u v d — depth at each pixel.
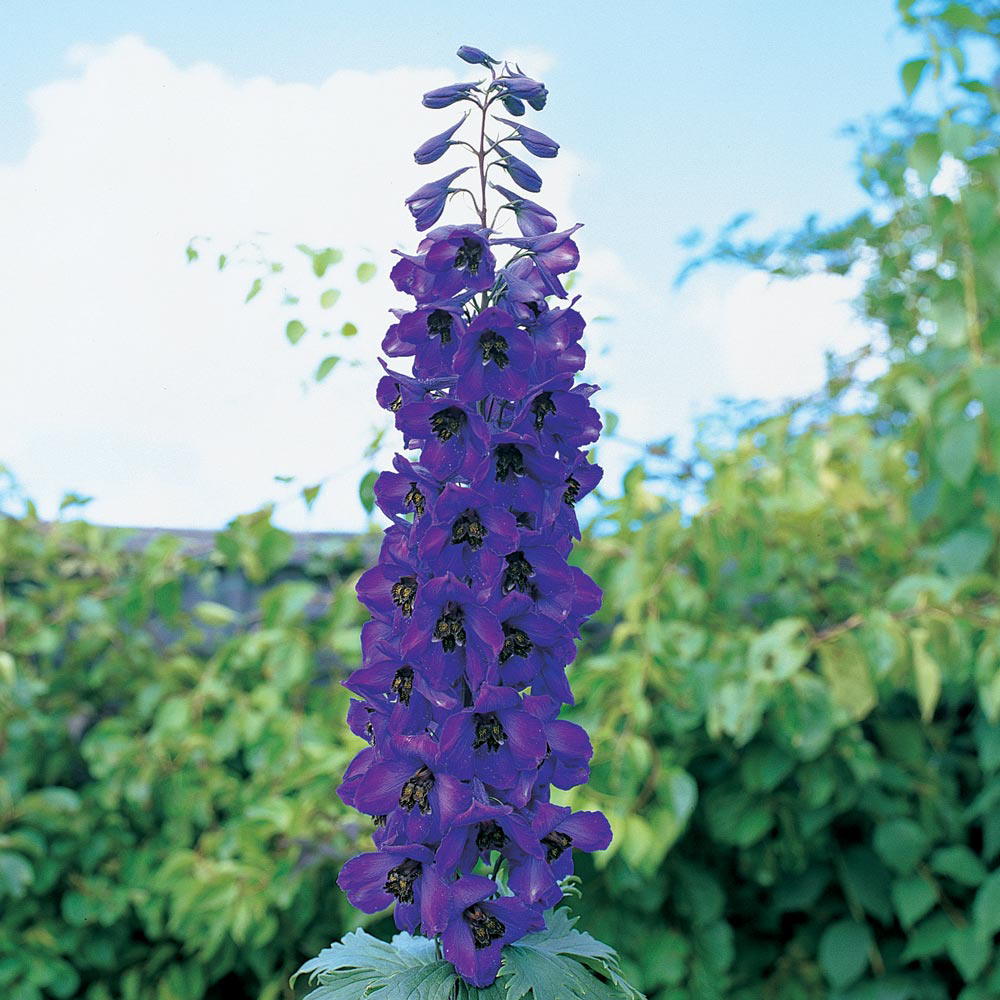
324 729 3.49
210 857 3.53
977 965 3.00
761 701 2.87
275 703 3.54
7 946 3.59
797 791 3.36
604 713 3.14
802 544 3.36
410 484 1.38
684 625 3.19
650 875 2.96
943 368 3.12
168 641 4.14
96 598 3.97
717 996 3.21
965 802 3.44
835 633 2.91
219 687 3.65
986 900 2.95
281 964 3.53
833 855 3.37
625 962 3.19
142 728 4.03
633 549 3.21
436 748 1.27
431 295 1.33
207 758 3.74
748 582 3.31
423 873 1.29
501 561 1.26
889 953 3.36
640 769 2.87
